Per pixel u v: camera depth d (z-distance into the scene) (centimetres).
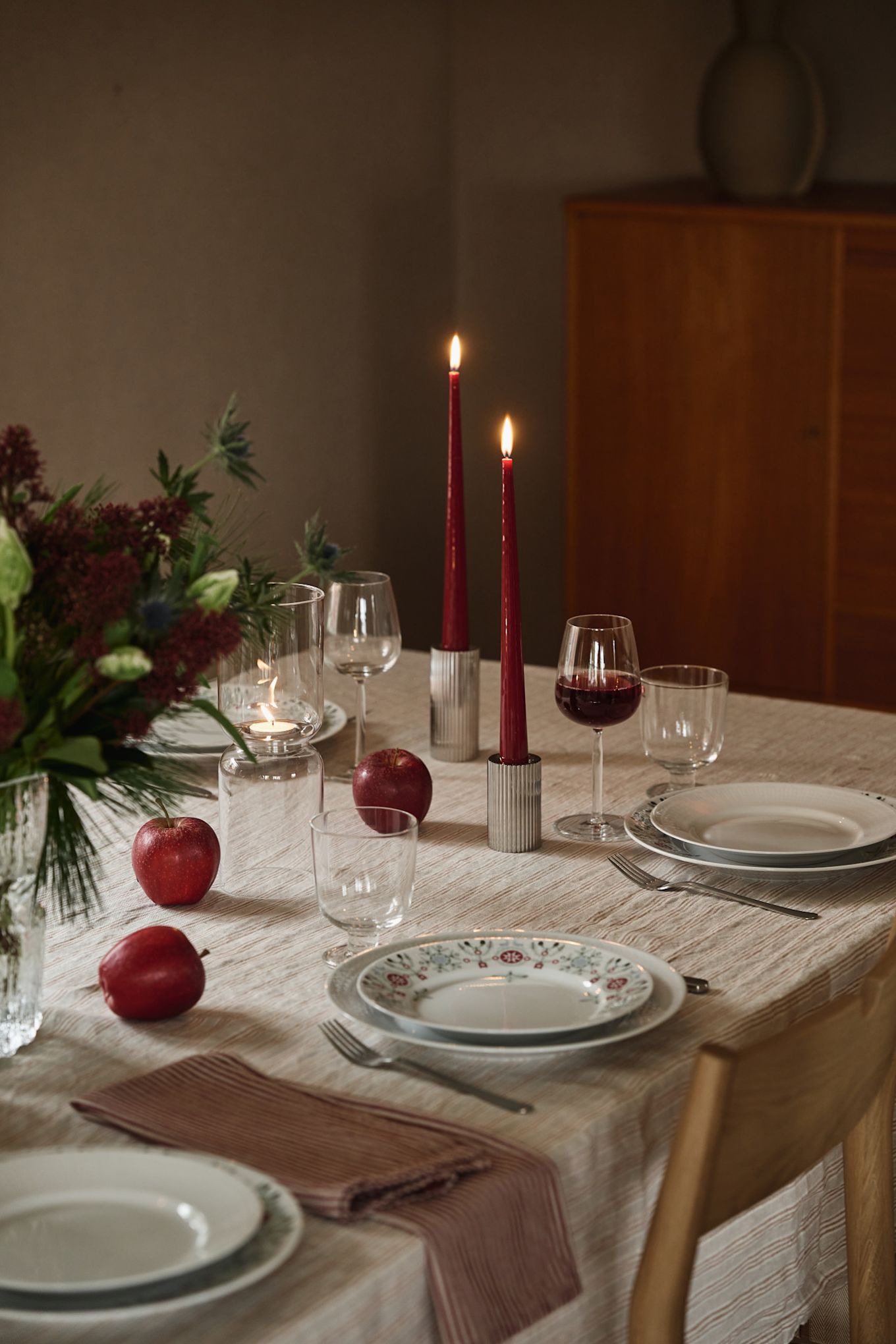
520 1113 95
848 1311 136
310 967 118
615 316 378
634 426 383
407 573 411
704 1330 111
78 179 289
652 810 145
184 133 313
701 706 146
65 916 128
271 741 144
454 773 167
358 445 383
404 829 119
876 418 354
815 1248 126
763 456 370
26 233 279
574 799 158
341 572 129
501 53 410
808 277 353
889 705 370
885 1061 104
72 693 99
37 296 283
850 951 121
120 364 304
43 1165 84
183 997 108
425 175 404
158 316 312
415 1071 100
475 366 430
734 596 382
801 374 360
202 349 326
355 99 368
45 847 105
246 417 341
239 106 327
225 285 330
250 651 142
